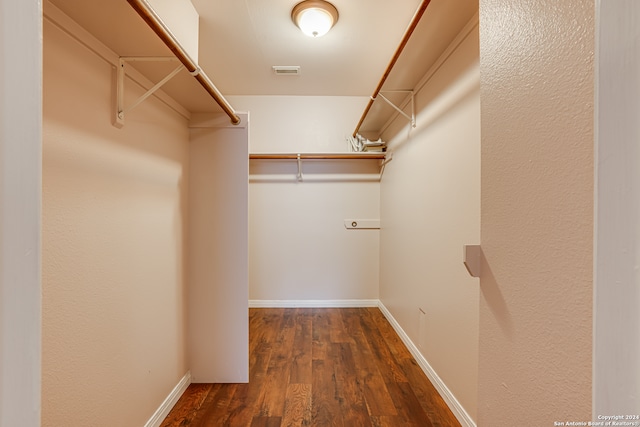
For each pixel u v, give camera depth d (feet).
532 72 1.70
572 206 1.41
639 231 0.93
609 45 1.01
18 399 0.97
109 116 3.52
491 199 2.13
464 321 4.60
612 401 1.00
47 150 2.72
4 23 0.96
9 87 0.96
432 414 4.87
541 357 1.61
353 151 10.17
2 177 0.94
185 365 5.62
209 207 5.82
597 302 1.06
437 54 5.38
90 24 2.99
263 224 10.58
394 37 6.64
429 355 5.96
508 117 1.93
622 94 0.98
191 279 5.79
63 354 2.87
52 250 2.76
